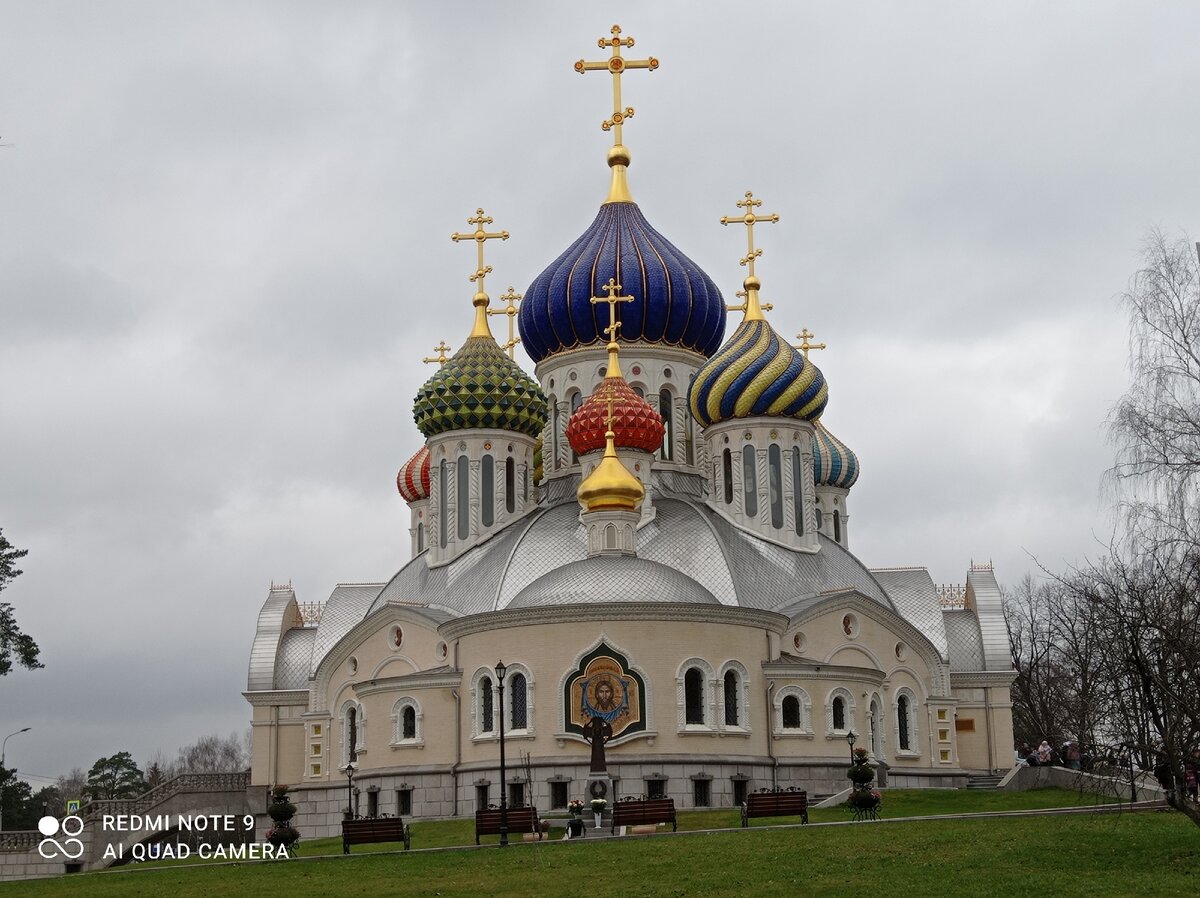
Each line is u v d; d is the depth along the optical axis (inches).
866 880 1648.6
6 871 3181.6
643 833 2349.9
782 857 1854.1
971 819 2233.0
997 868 1691.7
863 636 3302.2
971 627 3683.6
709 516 3400.6
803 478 3489.2
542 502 3582.7
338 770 3393.2
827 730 3105.3
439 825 2861.7
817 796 3053.6
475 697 3080.7
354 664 3430.1
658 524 3316.9
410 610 3302.2
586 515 3127.5
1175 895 1488.7
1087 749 1900.8
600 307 3604.8
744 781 2987.2
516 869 1899.6
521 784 2962.6
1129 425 2031.3
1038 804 2760.8
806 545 3447.3
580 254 3671.3
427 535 3890.3
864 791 2475.4
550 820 2731.3
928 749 3366.1
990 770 3553.2
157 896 1849.2
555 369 3671.3
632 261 3619.6
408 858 2134.6
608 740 2930.6
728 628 3046.3
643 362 3609.7
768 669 3088.1
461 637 3139.8
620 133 3799.2
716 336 3722.9
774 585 3297.2
